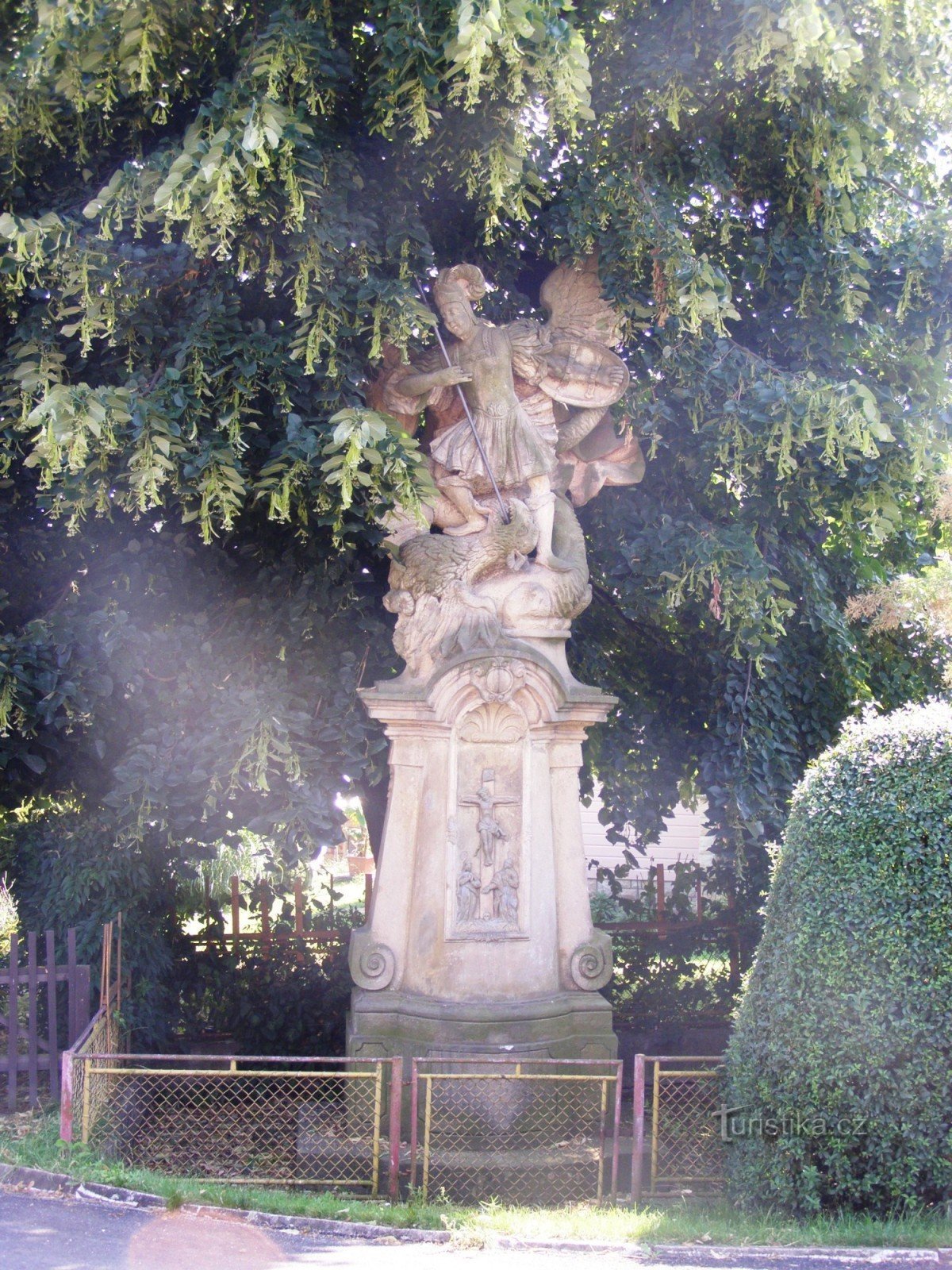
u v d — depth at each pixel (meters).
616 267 8.89
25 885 10.48
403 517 8.52
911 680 11.48
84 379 8.18
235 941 10.81
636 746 10.88
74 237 7.36
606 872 11.55
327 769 8.58
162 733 8.38
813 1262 5.61
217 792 8.20
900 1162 6.11
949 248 9.66
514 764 8.48
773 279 9.80
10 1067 7.82
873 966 6.10
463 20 6.31
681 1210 6.61
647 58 8.74
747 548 9.19
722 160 9.46
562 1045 8.16
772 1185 6.33
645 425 9.13
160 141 8.12
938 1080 6.04
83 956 9.08
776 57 8.24
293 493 7.98
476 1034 8.00
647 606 9.84
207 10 7.96
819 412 8.59
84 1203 6.27
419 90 7.14
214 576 9.02
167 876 10.61
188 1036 10.50
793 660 10.44
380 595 9.56
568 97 6.99
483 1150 7.67
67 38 6.97
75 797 9.75
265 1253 5.70
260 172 7.09
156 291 7.78
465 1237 5.96
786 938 6.43
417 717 8.34
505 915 8.37
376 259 7.97
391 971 8.27
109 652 8.06
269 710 8.12
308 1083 9.10
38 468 8.51
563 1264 5.64
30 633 7.98
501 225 8.74
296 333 7.66
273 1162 7.81
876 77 8.76
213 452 7.29
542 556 8.73
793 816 6.77
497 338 8.88
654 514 9.91
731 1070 6.62
